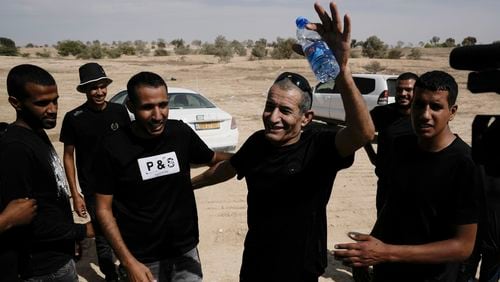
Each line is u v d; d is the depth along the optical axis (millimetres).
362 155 9594
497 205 3104
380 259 2178
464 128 12938
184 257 2918
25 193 2281
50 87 2418
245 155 2490
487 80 1445
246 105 18172
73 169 4176
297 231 2318
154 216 2758
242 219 5953
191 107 8781
